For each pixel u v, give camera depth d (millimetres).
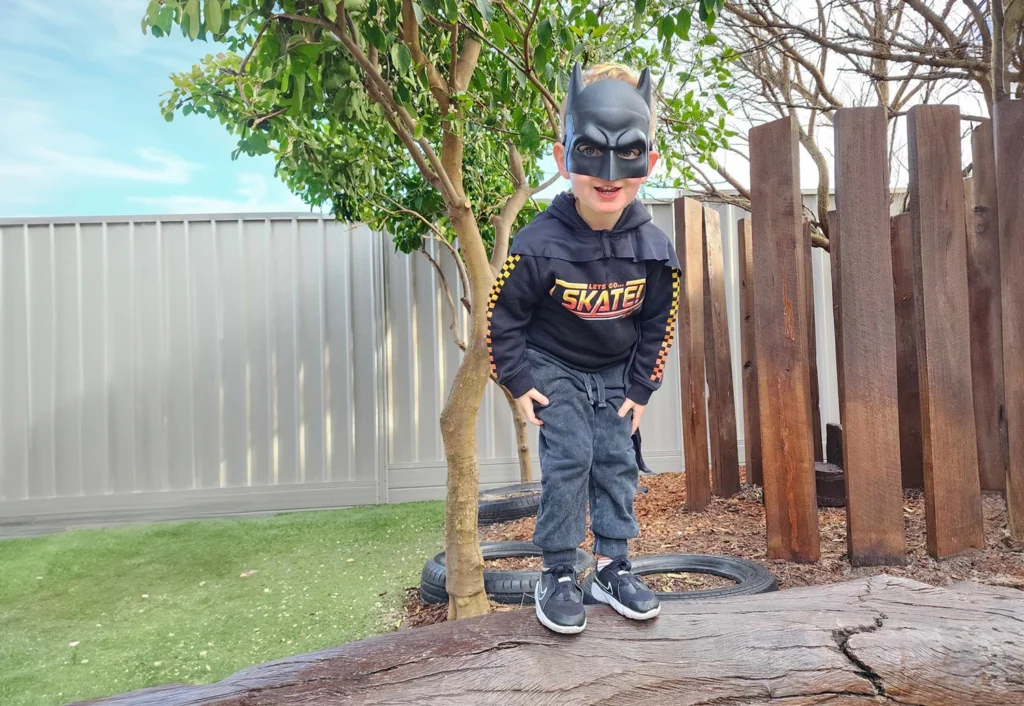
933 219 3115
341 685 1608
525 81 2717
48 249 5836
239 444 5926
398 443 6113
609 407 1850
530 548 4027
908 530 3477
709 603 1881
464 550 2963
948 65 3928
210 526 5453
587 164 1616
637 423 1889
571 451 1769
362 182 4582
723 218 6305
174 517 5805
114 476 5820
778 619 1811
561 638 1716
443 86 2873
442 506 5805
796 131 3229
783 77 4969
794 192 3205
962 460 3145
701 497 4391
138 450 5848
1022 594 1941
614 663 1661
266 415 5957
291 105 2518
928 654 1712
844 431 3152
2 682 2832
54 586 4125
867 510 3094
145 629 3381
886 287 3086
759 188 3348
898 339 4434
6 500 5664
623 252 1754
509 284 1730
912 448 4398
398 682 1611
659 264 1811
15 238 5805
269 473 5945
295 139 4035
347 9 2363
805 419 3219
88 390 5828
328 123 3996
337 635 3195
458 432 2924
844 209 3123
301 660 1721
